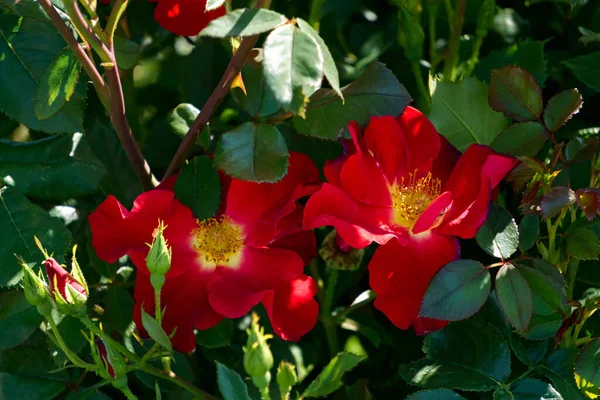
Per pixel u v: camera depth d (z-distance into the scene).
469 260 0.69
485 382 0.72
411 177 0.72
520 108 0.71
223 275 0.72
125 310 0.75
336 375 0.68
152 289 0.71
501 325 0.74
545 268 0.70
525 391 0.72
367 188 0.71
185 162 0.72
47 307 0.67
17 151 0.73
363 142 0.71
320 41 0.66
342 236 0.69
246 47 0.69
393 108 0.70
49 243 0.72
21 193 0.73
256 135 0.69
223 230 0.72
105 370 0.69
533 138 0.71
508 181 0.72
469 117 0.74
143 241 0.71
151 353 0.70
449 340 0.73
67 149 0.73
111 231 0.71
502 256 0.70
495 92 0.71
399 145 0.71
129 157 0.73
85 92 0.71
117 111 0.70
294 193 0.70
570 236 0.71
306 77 0.65
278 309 0.71
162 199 0.70
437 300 0.69
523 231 0.71
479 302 0.69
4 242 0.72
